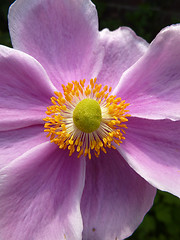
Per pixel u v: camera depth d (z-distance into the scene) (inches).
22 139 3.2
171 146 3.2
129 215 3.2
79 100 3.3
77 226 2.9
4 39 8.4
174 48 3.1
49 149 3.1
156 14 10.5
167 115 3.1
